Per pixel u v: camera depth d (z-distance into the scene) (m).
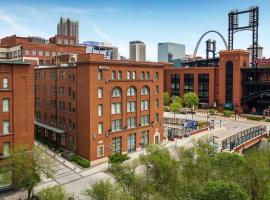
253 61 115.88
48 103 68.75
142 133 64.19
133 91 61.75
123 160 50.00
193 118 105.06
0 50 103.38
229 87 117.81
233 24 126.69
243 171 36.34
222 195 27.06
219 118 106.81
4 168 38.06
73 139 59.28
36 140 69.81
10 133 42.88
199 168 38.19
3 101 42.22
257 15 119.56
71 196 39.62
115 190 32.88
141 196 34.56
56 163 53.84
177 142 69.44
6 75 42.22
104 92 55.94
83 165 52.50
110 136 57.47
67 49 103.38
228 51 116.69
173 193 35.09
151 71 65.31
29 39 108.06
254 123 97.81
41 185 43.84
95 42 118.69
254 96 113.06
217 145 60.41
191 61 158.88
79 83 56.19
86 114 54.69
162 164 38.28
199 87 127.94
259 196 34.06
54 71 65.19
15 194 40.81
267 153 45.97
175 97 121.31
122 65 58.66
